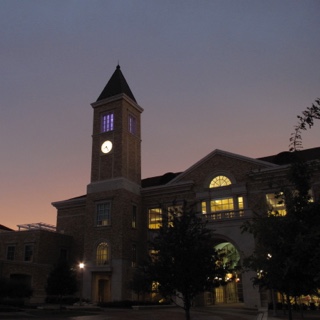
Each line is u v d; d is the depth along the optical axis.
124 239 41.41
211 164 43.12
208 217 37.59
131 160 46.31
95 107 48.66
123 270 39.97
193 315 26.91
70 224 49.22
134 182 45.91
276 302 31.11
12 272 36.62
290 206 7.90
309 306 30.33
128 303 35.25
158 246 14.67
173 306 36.75
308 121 6.01
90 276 41.41
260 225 9.23
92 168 46.34
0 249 45.69
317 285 8.73
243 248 34.62
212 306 36.38
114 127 46.31
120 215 42.06
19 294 34.12
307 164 7.25
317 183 33.22
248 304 32.31
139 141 48.94
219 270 14.76
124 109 46.91
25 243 44.19
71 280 32.53
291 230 7.98
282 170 37.25
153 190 45.47
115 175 44.31
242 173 40.75
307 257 7.05
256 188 39.38
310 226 7.31
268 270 9.28
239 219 35.59
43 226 48.66
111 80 50.62
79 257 46.84
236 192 40.06
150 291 15.23
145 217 45.19
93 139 47.44
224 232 35.88
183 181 43.91
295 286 9.02
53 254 44.97
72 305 36.44
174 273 14.16
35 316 25.48
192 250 14.26
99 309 32.09
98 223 43.47
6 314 25.73
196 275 14.21
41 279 39.81
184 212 15.40
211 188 41.88
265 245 9.28
